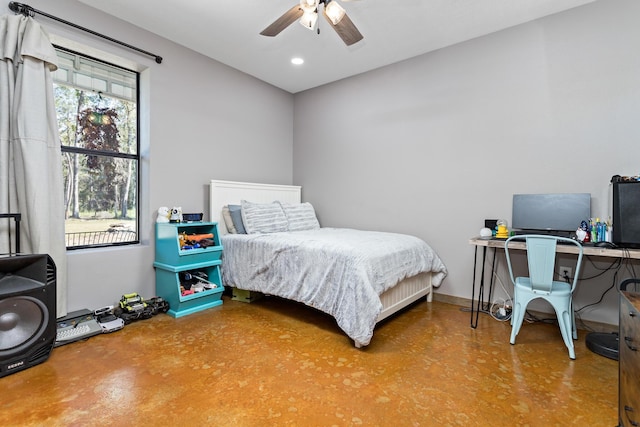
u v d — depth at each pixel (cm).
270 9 257
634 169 232
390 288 246
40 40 220
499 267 292
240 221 338
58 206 234
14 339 177
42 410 146
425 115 331
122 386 166
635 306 112
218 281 311
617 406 153
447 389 167
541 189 269
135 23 277
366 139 379
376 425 140
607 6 239
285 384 171
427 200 333
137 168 304
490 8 253
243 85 382
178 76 315
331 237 289
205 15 266
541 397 160
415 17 265
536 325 259
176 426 137
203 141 339
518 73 277
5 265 177
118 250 276
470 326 257
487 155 295
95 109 276
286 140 446
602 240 229
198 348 212
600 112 243
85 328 229
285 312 288
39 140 218
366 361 197
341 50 325
